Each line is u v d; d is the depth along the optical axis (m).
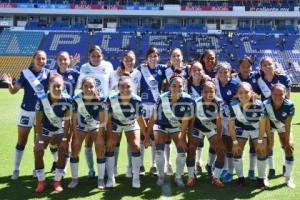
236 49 41.91
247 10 43.97
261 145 6.32
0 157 8.31
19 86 6.77
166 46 42.22
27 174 7.08
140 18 46.31
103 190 6.27
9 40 42.81
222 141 6.59
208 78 6.77
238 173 6.52
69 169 7.36
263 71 6.98
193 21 46.34
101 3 45.22
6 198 5.85
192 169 6.55
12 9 44.03
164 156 6.55
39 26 45.31
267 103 6.33
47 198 5.87
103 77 7.06
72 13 44.31
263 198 5.91
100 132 6.34
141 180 6.85
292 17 44.03
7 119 14.20
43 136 6.38
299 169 7.53
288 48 42.12
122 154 8.86
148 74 7.34
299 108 19.33
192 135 6.56
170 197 5.96
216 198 5.92
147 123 7.12
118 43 42.88
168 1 45.31
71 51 41.53
